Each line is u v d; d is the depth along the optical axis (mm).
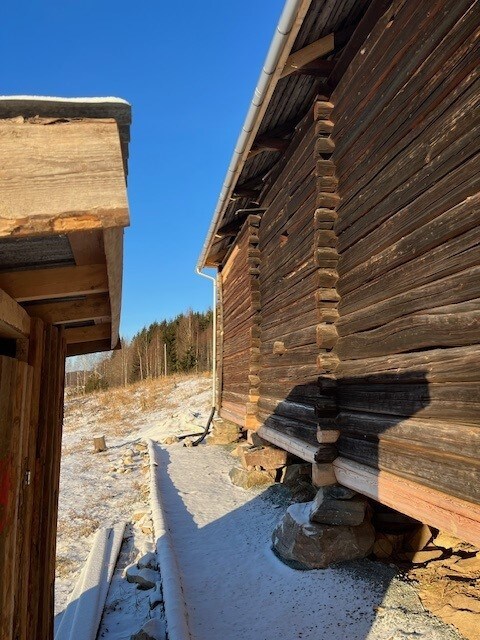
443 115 2768
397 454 3166
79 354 3713
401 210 3174
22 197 1021
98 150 1072
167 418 16609
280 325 5941
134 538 5973
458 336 2607
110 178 1062
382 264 3412
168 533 5293
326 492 4094
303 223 4883
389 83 3369
